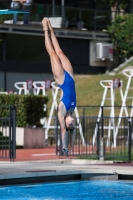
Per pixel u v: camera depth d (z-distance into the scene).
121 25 79.00
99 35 83.88
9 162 43.78
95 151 52.31
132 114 58.66
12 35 78.44
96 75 79.44
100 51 82.62
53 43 34.19
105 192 32.22
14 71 78.75
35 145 59.53
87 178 36.62
